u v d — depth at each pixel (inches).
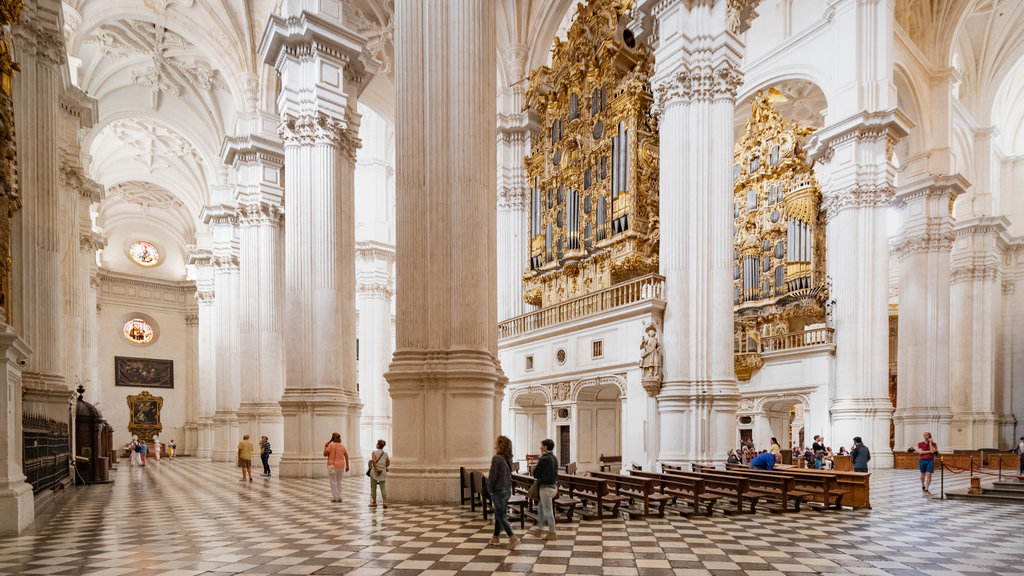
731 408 513.3
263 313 849.5
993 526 317.4
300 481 578.6
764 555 242.5
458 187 408.5
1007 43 1147.3
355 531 294.0
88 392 1088.2
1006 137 1309.1
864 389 724.0
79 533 298.5
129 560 235.9
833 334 758.5
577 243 737.6
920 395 906.7
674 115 544.1
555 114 793.6
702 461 498.3
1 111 288.5
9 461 300.7
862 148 767.7
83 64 1010.7
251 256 873.5
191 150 1387.8
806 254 834.8
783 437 855.1
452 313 400.5
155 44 979.9
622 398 585.3
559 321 701.3
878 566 226.2
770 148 904.3
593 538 276.7
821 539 277.7
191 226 1689.2
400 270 410.3
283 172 898.7
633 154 658.2
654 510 367.6
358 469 648.4
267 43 664.4
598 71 718.5
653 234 659.4
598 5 725.9
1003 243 1196.5
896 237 990.4
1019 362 1200.2
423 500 379.6
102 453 608.7
